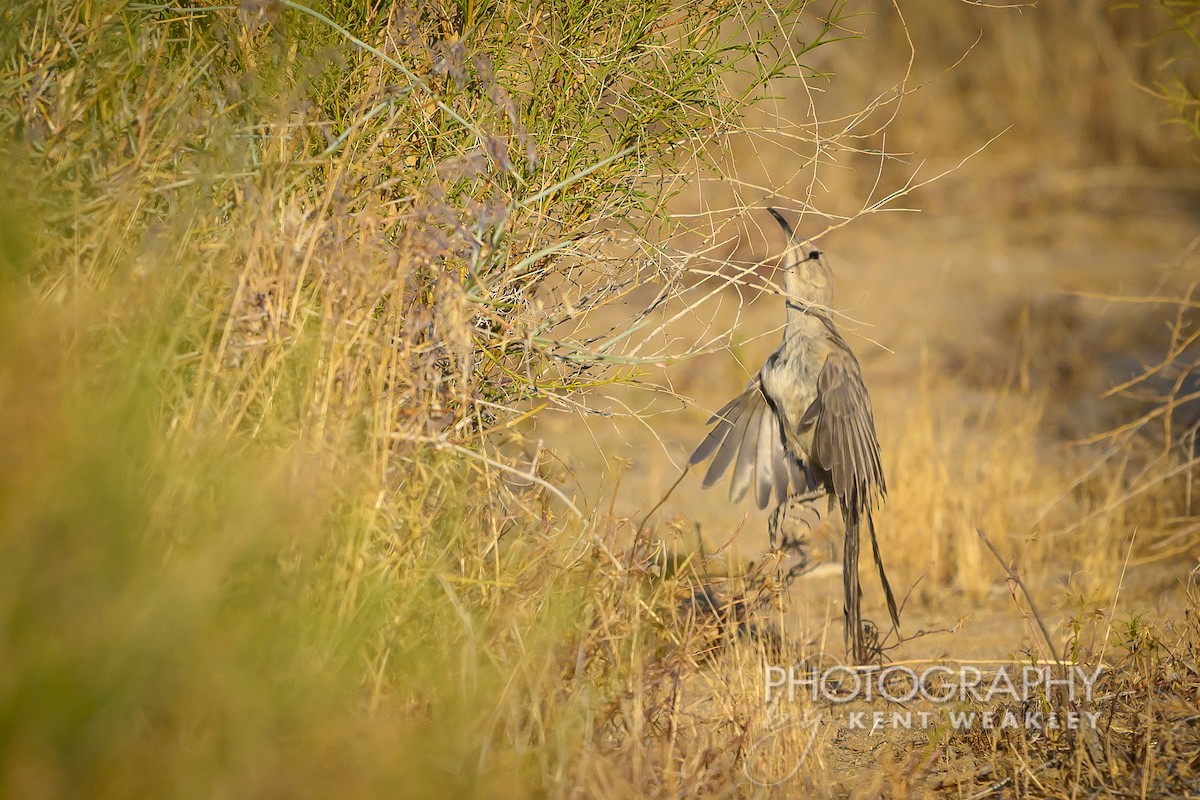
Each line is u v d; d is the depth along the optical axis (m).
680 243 14.52
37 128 8.16
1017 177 37.44
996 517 16.19
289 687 6.91
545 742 8.01
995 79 39.31
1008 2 39.25
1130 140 38.66
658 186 10.96
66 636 5.84
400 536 8.45
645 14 10.62
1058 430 21.50
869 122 37.44
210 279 8.20
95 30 8.45
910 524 16.03
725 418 12.63
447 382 9.42
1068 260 32.47
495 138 9.03
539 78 10.40
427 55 9.85
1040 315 28.19
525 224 10.14
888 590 11.45
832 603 14.45
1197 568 12.50
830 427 11.71
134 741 6.14
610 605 8.93
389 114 9.66
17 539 5.91
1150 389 23.48
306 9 8.91
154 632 6.07
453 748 7.43
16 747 5.63
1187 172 37.69
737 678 9.90
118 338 7.48
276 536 7.20
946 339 27.05
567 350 10.46
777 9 11.27
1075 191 37.03
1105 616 13.03
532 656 8.20
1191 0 15.51
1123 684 10.58
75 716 5.74
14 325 6.56
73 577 6.03
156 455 7.05
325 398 7.91
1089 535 15.91
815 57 37.56
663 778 8.27
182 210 8.19
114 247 7.84
